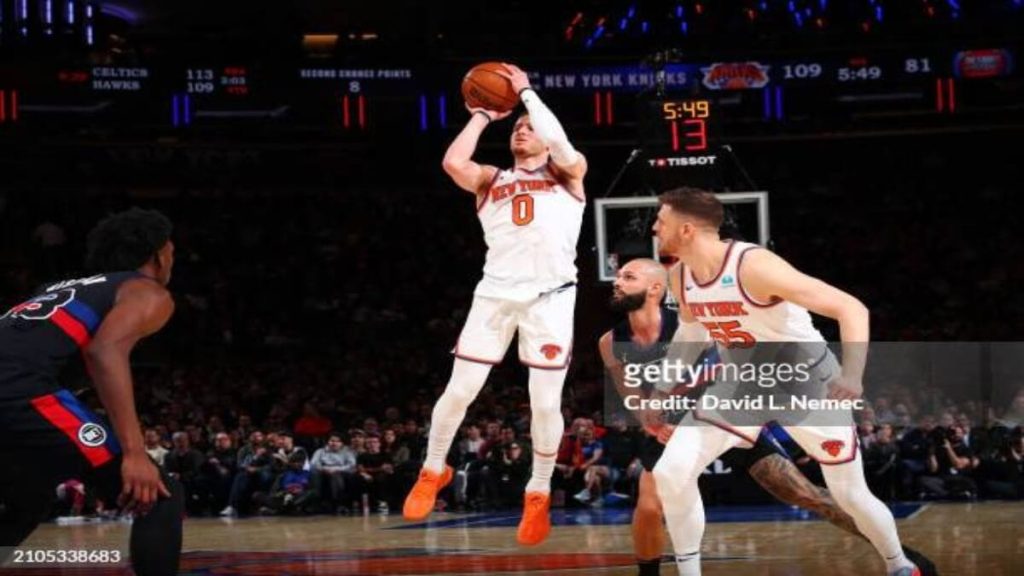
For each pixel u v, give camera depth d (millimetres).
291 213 21625
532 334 4852
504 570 5859
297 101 19984
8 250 19953
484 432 13094
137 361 18125
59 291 3557
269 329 19219
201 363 18266
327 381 16969
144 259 3730
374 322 19344
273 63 19984
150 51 20344
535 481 5039
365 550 7383
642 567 5188
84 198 21172
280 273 20297
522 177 4887
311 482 12656
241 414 15547
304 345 18938
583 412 14250
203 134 21188
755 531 8172
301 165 22125
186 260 20312
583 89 20281
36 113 19266
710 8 20656
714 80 20031
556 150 4758
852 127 20938
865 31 19953
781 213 21266
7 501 3490
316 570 6020
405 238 21219
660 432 4832
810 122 20891
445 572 5809
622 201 11320
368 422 13203
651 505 5020
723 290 4164
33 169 21094
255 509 12820
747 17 20641
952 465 11258
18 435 3381
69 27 19547
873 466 11516
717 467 11492
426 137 21234
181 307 18969
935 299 18812
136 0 20094
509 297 4820
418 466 12734
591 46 20344
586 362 17000
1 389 3355
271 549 7668
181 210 21438
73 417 3426
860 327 3865
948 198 21312
